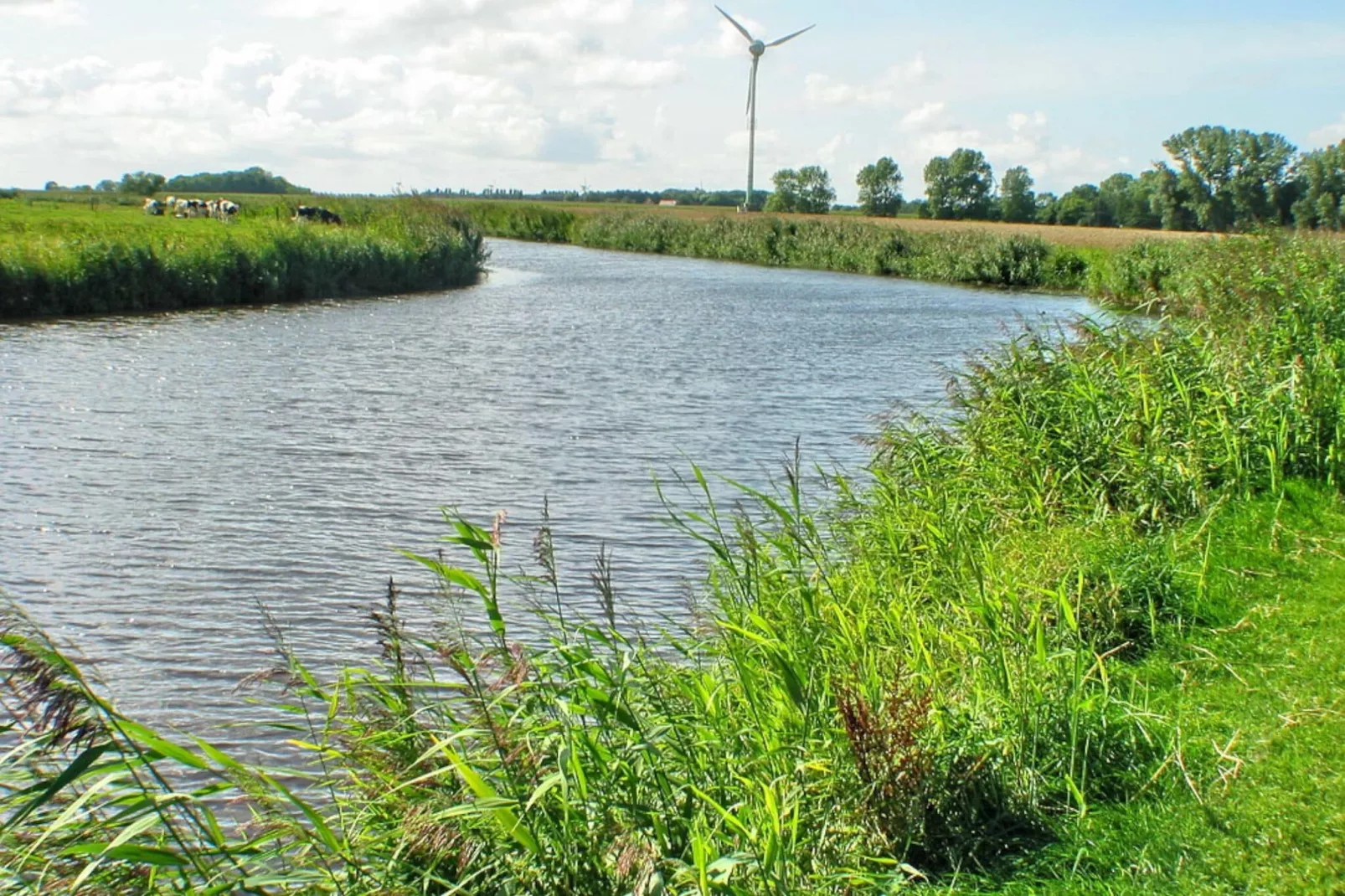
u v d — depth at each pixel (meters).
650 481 13.66
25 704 3.62
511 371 22.41
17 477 13.23
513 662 4.79
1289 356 10.01
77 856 4.13
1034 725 5.10
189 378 20.53
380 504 12.49
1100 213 120.19
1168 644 6.38
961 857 4.55
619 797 4.57
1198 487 8.60
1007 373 11.08
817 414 18.38
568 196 189.88
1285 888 4.07
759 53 86.00
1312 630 6.24
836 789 4.75
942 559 7.54
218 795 6.23
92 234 36.03
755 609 6.22
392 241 44.22
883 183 138.88
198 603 9.46
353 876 4.38
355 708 5.35
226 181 163.50
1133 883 4.22
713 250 74.50
